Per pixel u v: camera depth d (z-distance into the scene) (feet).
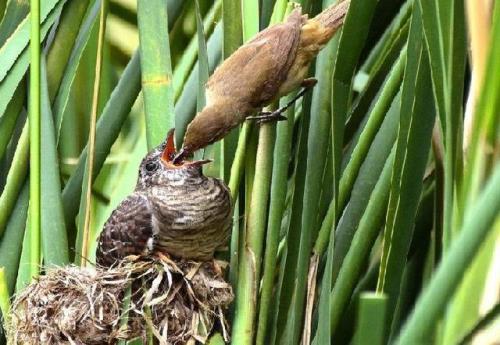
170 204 13.20
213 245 13.24
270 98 13.21
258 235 13.17
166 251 13.24
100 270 13.23
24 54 13.34
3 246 13.32
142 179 13.29
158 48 13.25
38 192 13.17
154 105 13.25
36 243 13.17
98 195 13.74
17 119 13.42
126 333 13.19
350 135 13.41
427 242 13.43
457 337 12.54
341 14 13.23
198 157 13.34
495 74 12.53
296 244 13.23
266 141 13.20
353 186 13.28
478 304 12.54
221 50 13.42
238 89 13.20
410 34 13.02
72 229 13.44
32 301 13.19
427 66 13.00
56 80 13.39
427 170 13.46
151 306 13.21
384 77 13.37
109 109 13.38
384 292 13.08
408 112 13.05
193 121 13.21
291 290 13.23
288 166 13.32
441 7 12.71
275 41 13.20
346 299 13.20
